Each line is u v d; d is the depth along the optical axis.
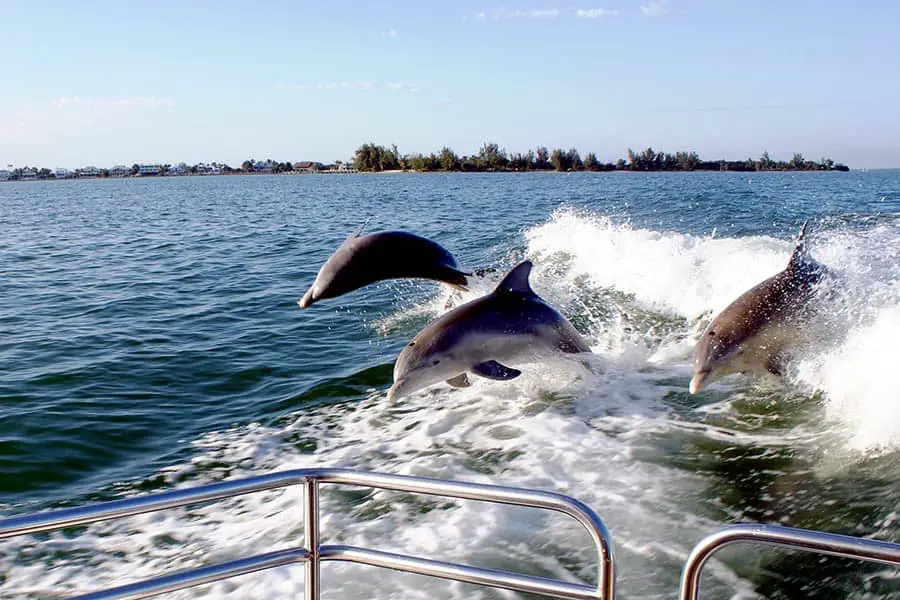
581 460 6.16
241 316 13.48
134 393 9.05
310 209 47.25
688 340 9.41
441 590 4.45
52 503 6.31
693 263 12.37
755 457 5.95
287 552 2.86
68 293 16.45
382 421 7.64
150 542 5.46
